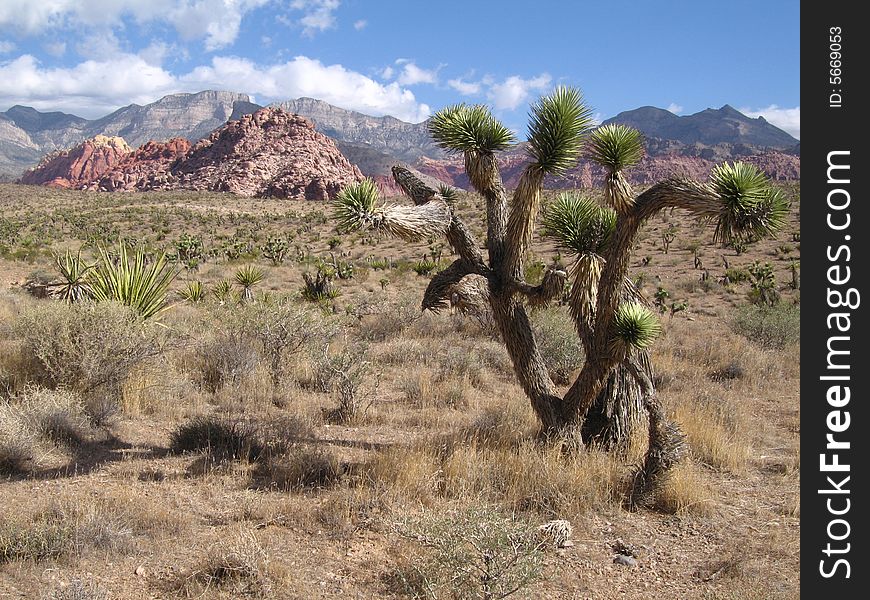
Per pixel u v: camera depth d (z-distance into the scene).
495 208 6.49
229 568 4.03
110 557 4.20
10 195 134.00
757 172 5.07
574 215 6.42
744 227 5.08
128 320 8.16
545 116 5.78
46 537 4.23
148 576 4.03
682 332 16.31
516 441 6.48
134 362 7.87
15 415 6.14
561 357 10.50
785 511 5.47
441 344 12.91
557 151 5.77
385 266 38.53
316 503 5.24
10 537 4.18
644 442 6.59
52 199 131.50
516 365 6.50
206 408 8.05
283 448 6.36
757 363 11.62
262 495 5.38
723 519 5.32
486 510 4.05
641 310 5.62
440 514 4.16
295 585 4.01
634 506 5.49
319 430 7.40
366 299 19.44
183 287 26.02
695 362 12.29
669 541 4.91
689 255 41.31
